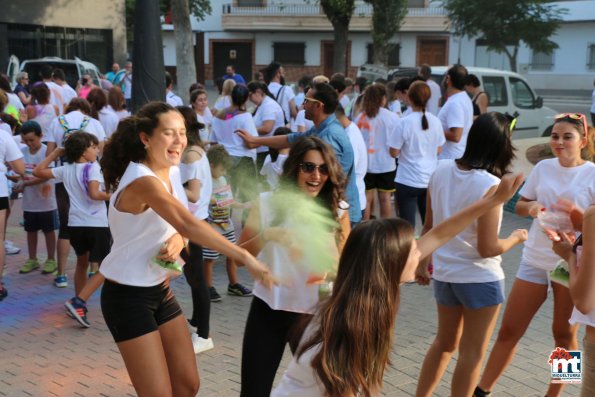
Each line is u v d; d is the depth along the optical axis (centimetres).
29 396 433
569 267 311
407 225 233
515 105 1402
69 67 1942
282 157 679
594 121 1588
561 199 365
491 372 406
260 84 936
